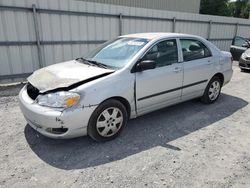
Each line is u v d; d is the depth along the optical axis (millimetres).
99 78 3266
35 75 3670
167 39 4145
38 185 2535
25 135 3639
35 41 7016
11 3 6348
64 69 3639
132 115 3715
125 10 8812
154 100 3926
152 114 4562
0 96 5648
